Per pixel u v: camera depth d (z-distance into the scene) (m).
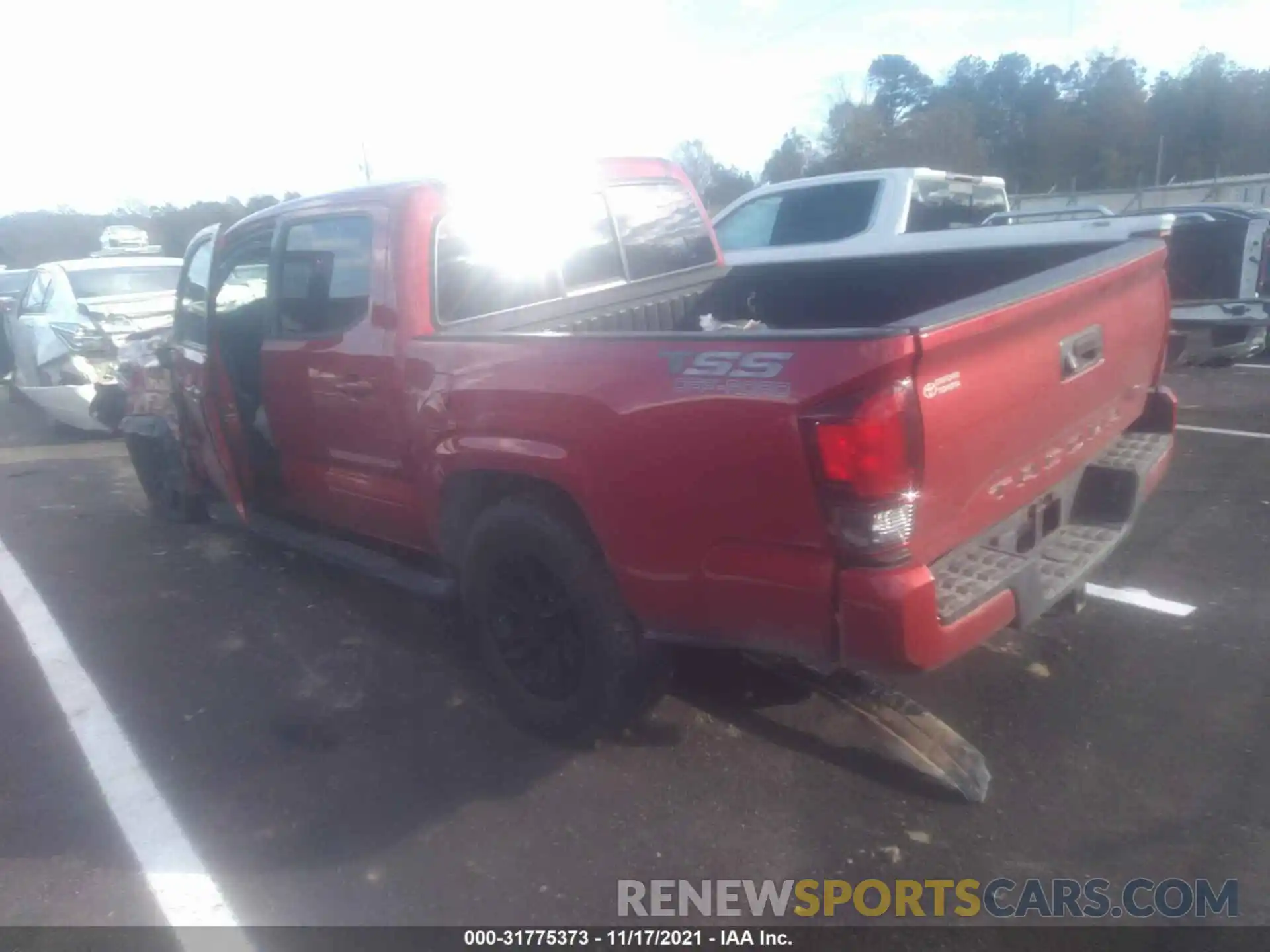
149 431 6.49
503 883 3.11
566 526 3.54
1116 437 4.05
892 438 2.69
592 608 3.51
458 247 4.16
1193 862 3.05
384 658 4.65
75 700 4.39
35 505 7.57
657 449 3.08
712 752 3.73
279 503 5.36
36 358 9.62
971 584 3.07
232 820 3.48
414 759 3.81
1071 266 3.58
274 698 4.33
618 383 3.16
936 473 2.86
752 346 2.88
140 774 3.79
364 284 4.17
